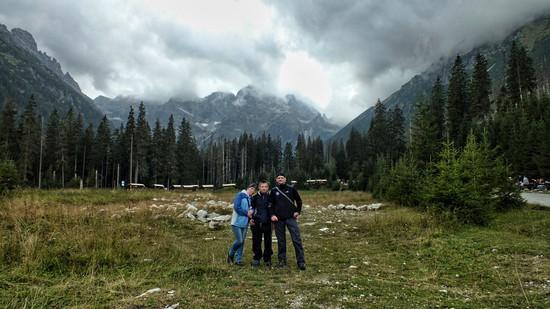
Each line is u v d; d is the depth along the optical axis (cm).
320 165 9419
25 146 5397
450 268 746
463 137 4597
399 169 2488
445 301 532
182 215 1627
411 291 584
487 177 1507
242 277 679
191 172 7419
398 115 6588
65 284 590
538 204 1661
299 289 594
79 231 998
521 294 557
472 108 5212
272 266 791
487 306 509
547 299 527
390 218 1393
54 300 520
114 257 772
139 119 6569
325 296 551
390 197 2369
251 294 563
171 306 496
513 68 5672
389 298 545
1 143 5378
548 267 687
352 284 626
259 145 10894
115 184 7038
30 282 604
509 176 1592
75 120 6894
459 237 1004
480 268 721
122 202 2391
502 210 1496
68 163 6412
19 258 724
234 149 10550
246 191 845
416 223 1247
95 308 485
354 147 8538
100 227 1105
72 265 712
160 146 6750
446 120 5281
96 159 6862
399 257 869
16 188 2177
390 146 6562
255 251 804
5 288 564
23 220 1159
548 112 4269
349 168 8162
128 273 687
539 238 955
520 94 5409
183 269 705
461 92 5400
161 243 991
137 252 848
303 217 1847
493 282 633
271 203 812
